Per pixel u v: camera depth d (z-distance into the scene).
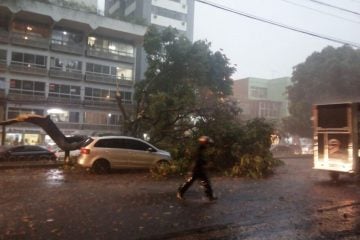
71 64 47.22
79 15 45.47
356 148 14.68
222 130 18.27
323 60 41.00
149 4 60.41
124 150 16.41
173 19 62.91
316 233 7.05
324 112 15.63
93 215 8.25
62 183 13.27
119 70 50.78
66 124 45.44
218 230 7.21
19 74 43.62
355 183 14.60
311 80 41.06
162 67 27.55
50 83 45.44
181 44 27.09
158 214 8.45
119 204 9.52
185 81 25.38
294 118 42.81
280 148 41.38
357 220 8.16
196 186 12.97
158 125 21.34
